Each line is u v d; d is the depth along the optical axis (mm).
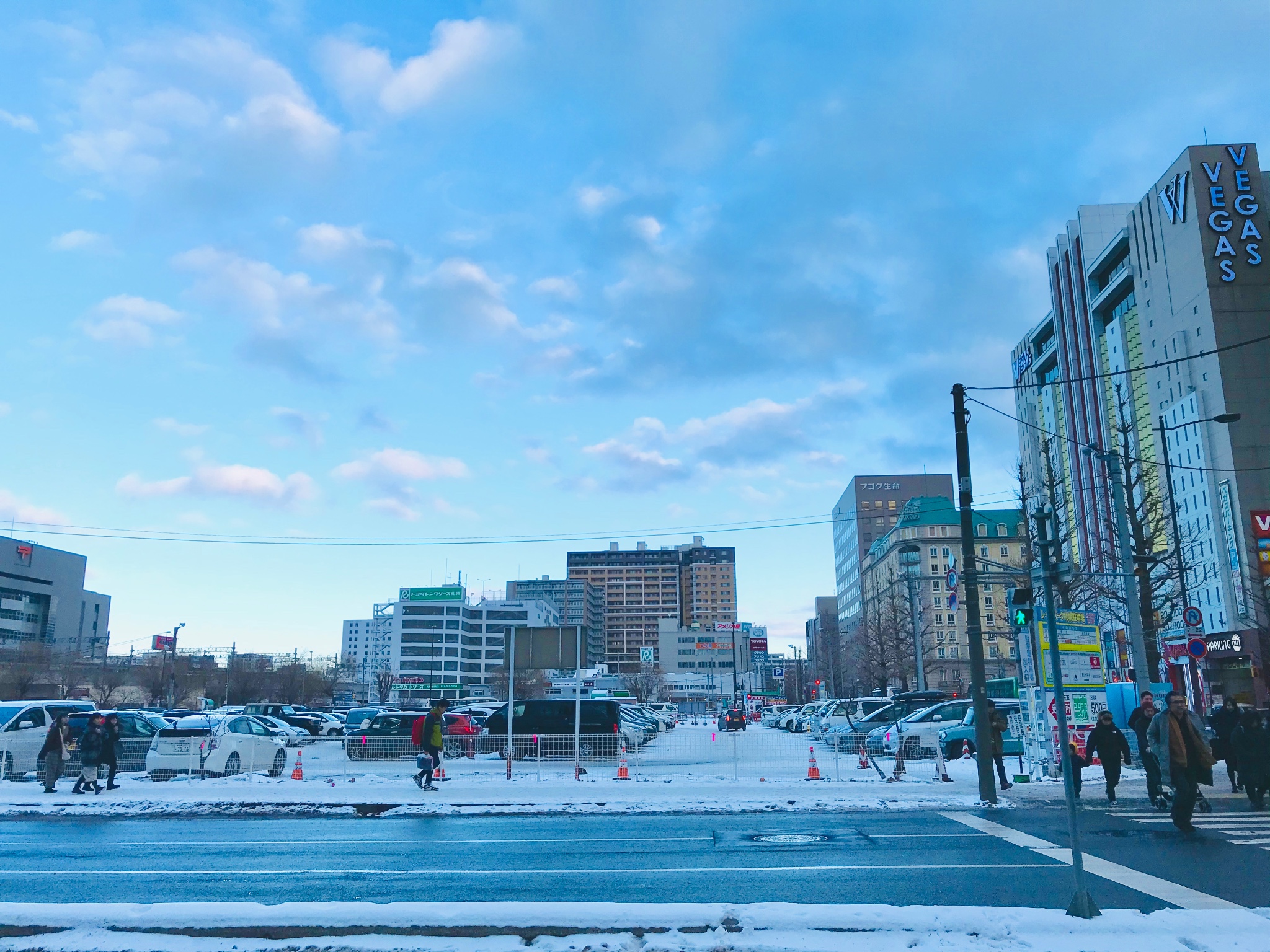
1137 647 23125
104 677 92750
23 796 19734
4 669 85750
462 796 19250
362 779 22891
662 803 17812
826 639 125812
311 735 42812
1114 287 94500
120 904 8648
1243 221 77000
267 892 9844
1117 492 24141
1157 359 83938
